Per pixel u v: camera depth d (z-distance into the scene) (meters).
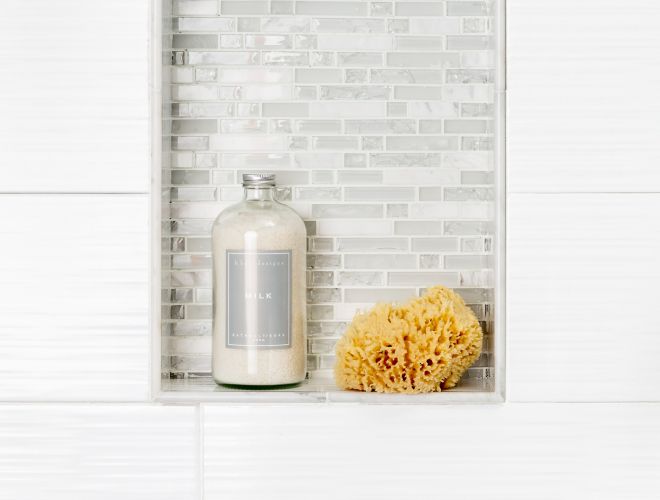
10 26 1.16
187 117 1.29
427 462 1.16
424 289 1.29
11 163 1.17
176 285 1.29
